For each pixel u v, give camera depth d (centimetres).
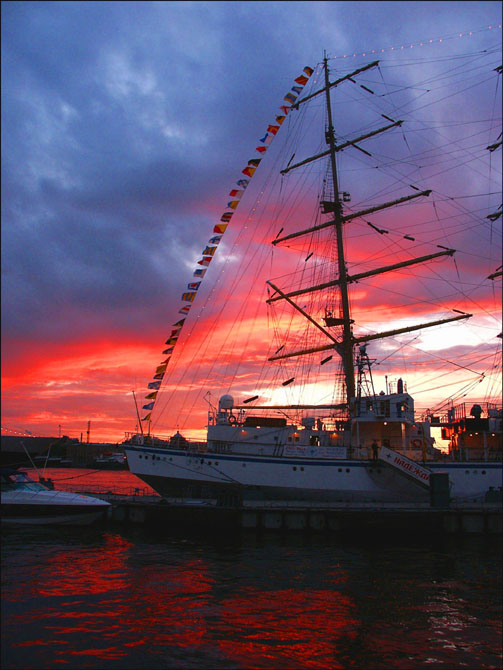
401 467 3559
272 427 3984
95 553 2645
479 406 4103
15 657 1411
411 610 1861
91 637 1552
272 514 3344
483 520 3338
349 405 4134
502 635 1642
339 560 2633
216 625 1675
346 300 4659
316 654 1481
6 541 2914
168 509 3403
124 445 3947
